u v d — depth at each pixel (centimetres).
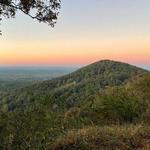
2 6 1211
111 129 1066
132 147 936
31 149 735
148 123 1172
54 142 899
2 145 723
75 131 1030
